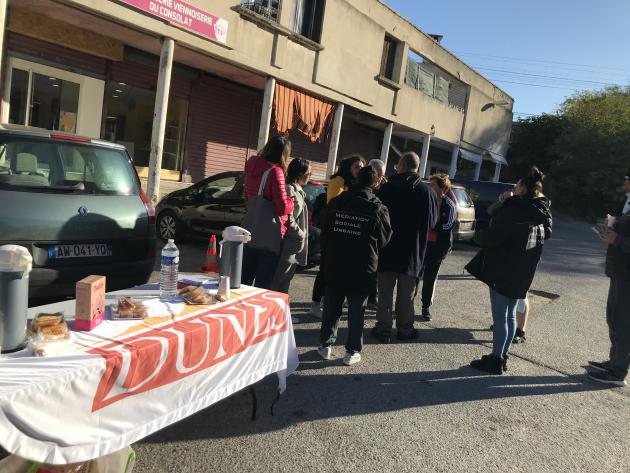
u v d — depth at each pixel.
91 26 9.28
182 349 2.56
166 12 8.70
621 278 4.59
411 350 5.10
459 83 21.52
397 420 3.64
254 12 10.46
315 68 12.59
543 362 5.20
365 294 4.41
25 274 2.22
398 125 17.73
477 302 7.46
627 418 4.06
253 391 3.42
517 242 4.47
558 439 3.62
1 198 3.59
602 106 33.22
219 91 13.17
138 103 11.55
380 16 14.85
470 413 3.88
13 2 8.23
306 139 17.02
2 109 9.05
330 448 3.19
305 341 5.04
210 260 3.87
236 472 2.86
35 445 1.93
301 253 5.05
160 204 9.11
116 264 4.18
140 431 2.38
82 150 4.23
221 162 13.79
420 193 4.94
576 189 33.00
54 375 1.99
